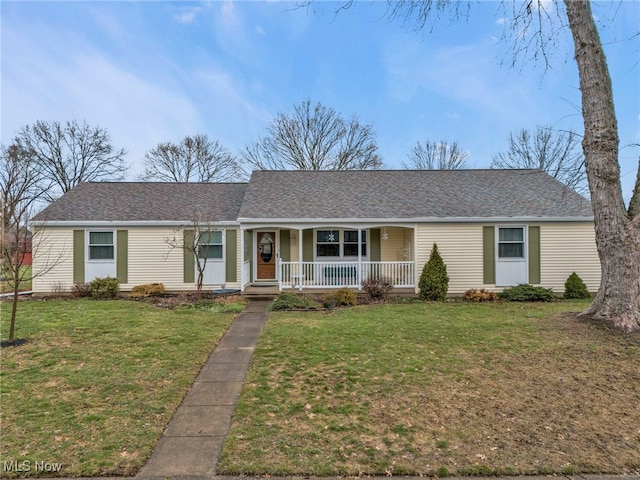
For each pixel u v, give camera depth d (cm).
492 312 914
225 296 1201
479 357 560
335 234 1438
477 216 1235
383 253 1434
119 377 484
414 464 296
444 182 1487
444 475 283
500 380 471
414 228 1253
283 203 1320
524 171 1575
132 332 712
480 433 344
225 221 1334
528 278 1246
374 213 1262
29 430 347
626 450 316
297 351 598
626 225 686
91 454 310
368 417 376
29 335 682
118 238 1317
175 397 427
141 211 1366
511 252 1256
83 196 1441
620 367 509
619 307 680
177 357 568
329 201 1340
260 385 464
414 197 1362
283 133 2803
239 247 1353
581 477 281
